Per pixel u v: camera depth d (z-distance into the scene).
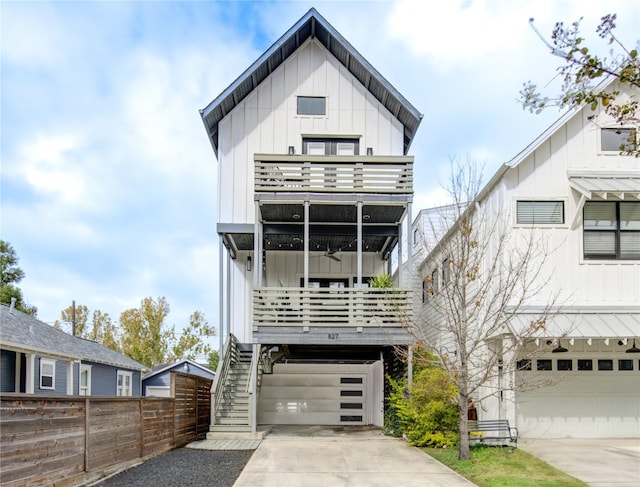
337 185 13.31
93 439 7.80
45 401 6.62
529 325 10.72
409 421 11.37
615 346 12.62
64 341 18.20
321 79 15.20
